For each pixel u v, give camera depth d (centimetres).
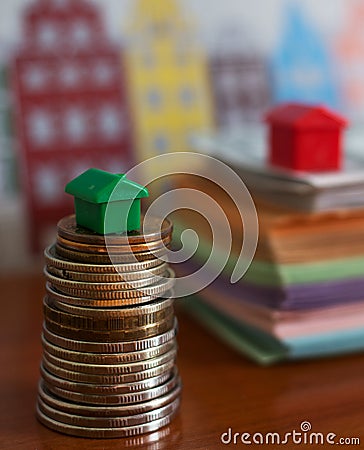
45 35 30
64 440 22
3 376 25
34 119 30
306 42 32
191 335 27
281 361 26
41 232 31
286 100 32
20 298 29
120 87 31
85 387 22
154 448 22
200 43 31
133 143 31
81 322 22
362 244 26
